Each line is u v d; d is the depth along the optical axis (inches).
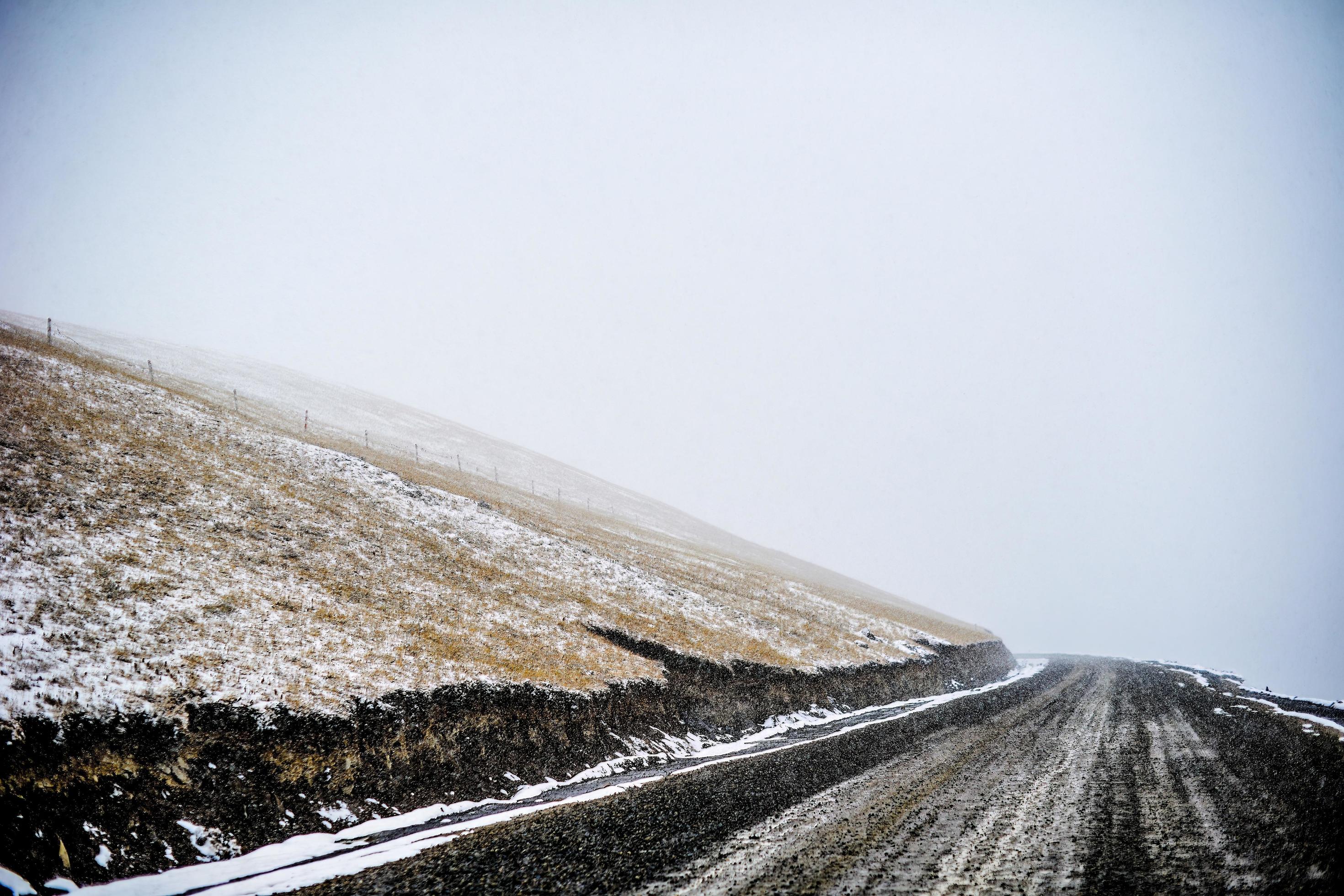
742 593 1857.8
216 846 453.7
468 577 1111.6
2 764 414.3
